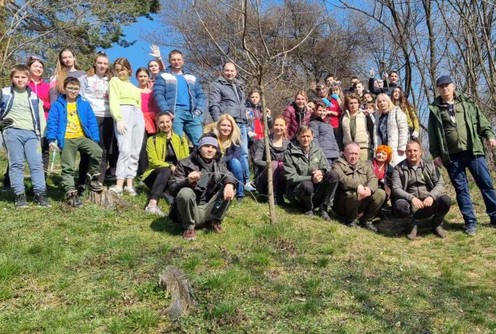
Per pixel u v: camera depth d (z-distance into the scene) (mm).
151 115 8367
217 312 4523
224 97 8180
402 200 7035
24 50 17031
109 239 6000
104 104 7859
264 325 4473
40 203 6902
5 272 4965
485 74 7832
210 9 8742
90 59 18531
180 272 4965
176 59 8227
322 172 7566
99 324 4395
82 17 18188
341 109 9680
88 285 4984
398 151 8016
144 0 20000
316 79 25750
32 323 4352
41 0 16406
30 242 5789
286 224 6848
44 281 5023
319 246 6324
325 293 5086
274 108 20516
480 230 7238
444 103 7289
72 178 7039
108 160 8477
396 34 14055
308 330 4461
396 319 4777
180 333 4316
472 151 7188
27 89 7000
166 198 7344
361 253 6289
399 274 5781
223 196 6207
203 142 6188
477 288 5578
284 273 5512
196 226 6391
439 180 7250
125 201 7070
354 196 7074
